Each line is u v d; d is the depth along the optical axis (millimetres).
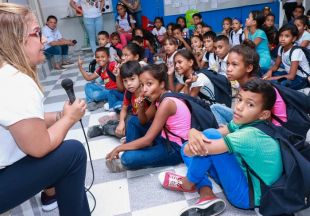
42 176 963
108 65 2902
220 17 6758
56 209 1408
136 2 6145
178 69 2186
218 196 1383
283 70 2977
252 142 1095
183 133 1600
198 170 1233
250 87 1115
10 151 927
